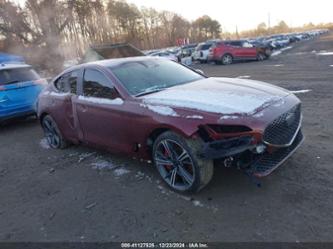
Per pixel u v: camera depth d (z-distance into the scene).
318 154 4.19
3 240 3.09
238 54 22.19
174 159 3.49
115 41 56.88
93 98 4.37
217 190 3.51
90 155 5.12
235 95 3.50
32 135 7.06
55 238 3.04
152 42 74.06
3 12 31.16
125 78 4.13
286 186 3.44
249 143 2.95
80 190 3.95
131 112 3.72
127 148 4.02
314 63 16.73
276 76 12.73
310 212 2.97
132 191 3.75
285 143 3.29
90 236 3.01
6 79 7.34
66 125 5.10
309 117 6.08
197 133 3.15
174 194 3.55
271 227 2.82
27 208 3.67
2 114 7.20
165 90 3.97
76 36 44.00
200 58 24.80
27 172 4.79
